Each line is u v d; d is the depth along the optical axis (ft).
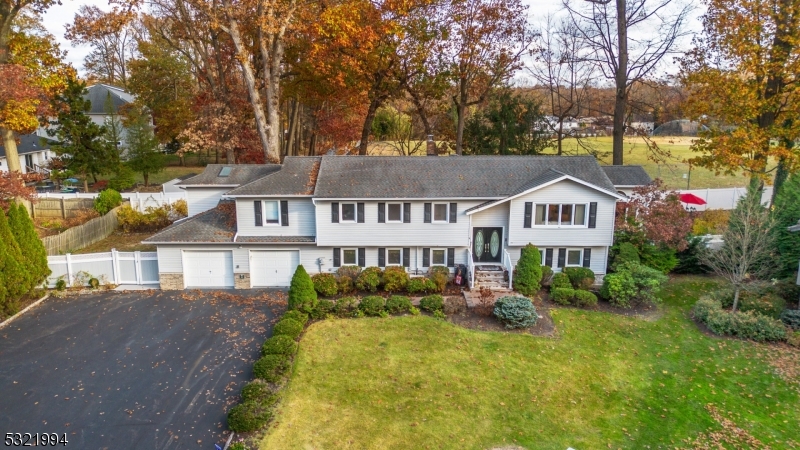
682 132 196.03
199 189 100.01
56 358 64.95
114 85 253.24
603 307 81.30
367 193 86.07
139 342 69.46
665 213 92.32
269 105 119.75
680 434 52.13
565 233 88.07
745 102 98.43
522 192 85.35
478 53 136.36
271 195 87.35
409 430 51.62
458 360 64.90
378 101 142.82
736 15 101.65
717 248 91.91
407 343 68.74
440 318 76.23
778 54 96.48
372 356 65.36
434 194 86.69
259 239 88.53
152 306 81.97
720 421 54.13
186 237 88.63
